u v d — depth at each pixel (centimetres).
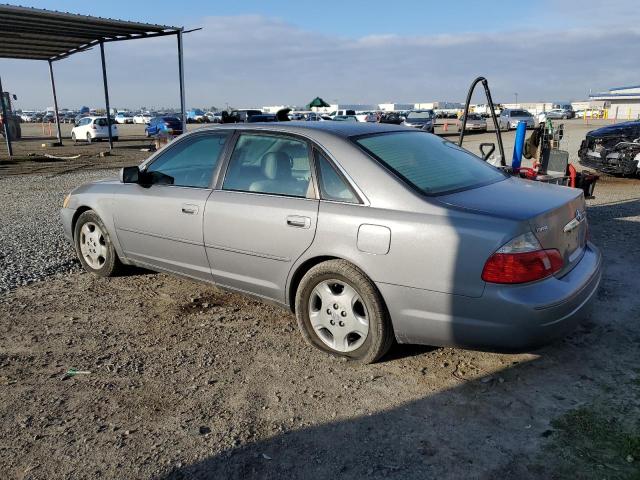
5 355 384
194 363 371
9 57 2486
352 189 353
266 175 400
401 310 333
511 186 383
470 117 3544
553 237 322
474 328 312
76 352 388
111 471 263
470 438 286
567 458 267
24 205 1016
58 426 300
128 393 334
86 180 1396
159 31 1920
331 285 366
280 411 313
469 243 307
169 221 451
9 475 262
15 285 528
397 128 432
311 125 404
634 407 309
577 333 404
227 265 419
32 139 3506
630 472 255
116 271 538
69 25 1744
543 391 329
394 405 317
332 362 369
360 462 268
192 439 288
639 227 729
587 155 1276
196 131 459
